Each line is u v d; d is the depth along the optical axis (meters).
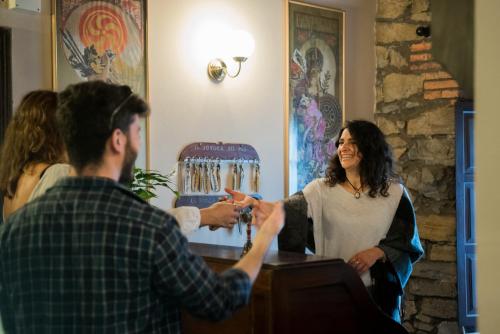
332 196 2.71
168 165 4.02
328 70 5.06
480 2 0.78
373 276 2.62
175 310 1.33
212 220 2.06
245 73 4.47
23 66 3.34
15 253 1.28
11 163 1.83
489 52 0.77
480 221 0.79
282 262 1.74
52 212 1.26
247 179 4.45
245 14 4.48
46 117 1.82
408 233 2.67
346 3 5.13
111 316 1.20
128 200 1.26
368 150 2.70
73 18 3.55
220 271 1.83
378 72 4.52
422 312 4.38
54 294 1.24
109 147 1.27
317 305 1.75
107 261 1.21
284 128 4.73
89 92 1.27
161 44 3.99
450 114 4.29
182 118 4.10
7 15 3.28
